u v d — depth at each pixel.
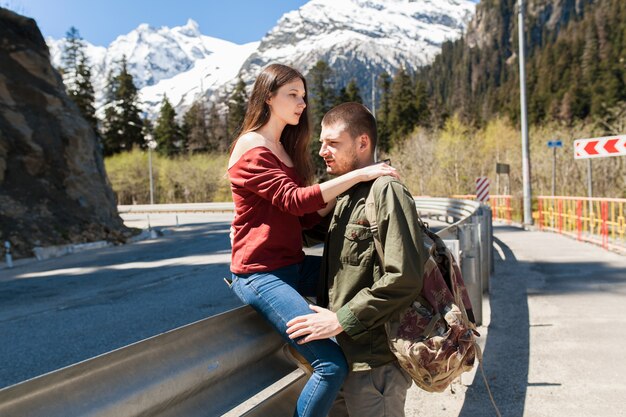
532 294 7.81
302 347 2.15
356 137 2.37
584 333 5.73
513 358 4.96
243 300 2.24
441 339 2.06
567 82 109.94
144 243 20.94
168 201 86.62
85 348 5.77
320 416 2.12
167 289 9.42
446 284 2.26
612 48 112.94
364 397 2.24
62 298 9.18
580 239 14.95
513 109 108.06
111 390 1.54
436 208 21.78
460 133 66.44
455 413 3.83
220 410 1.99
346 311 2.04
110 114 100.81
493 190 56.72
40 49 25.03
